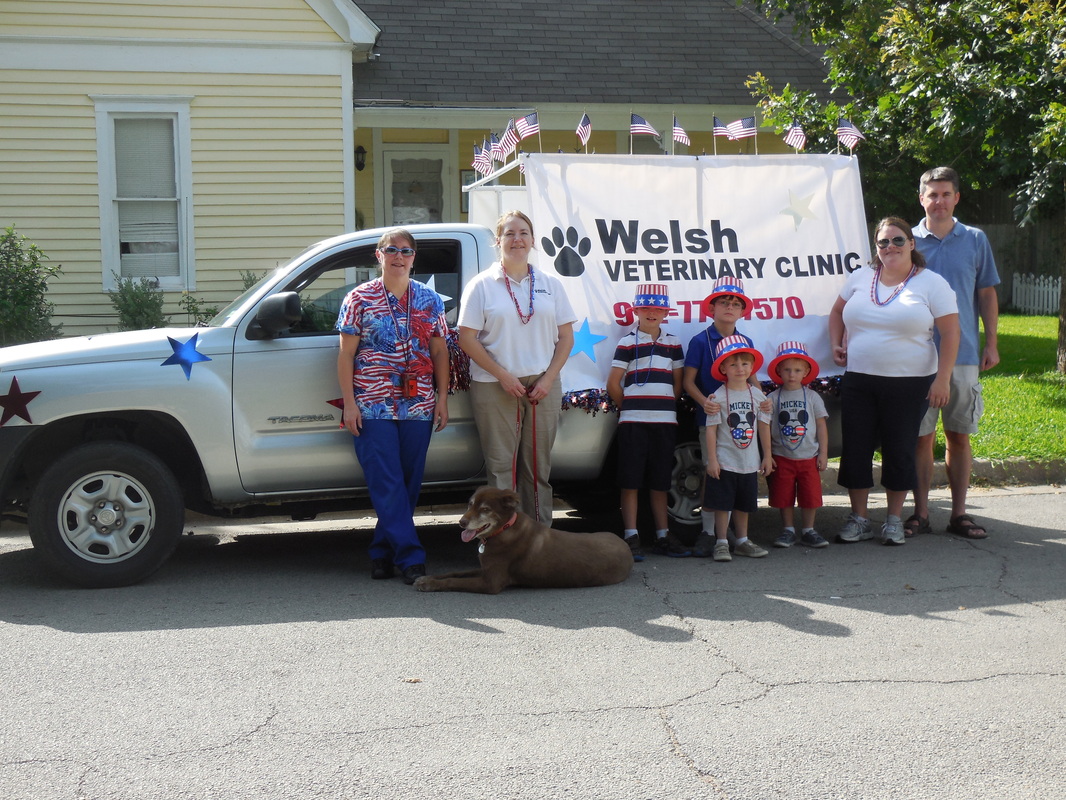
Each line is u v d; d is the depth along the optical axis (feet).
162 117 40.09
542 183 21.34
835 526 23.79
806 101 43.73
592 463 21.25
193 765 11.45
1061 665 14.43
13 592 18.61
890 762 11.43
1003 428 29.76
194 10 39.68
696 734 12.16
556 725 12.44
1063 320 37.68
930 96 35.86
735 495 20.45
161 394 18.75
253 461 19.29
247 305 19.56
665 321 21.72
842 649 15.08
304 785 10.97
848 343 21.57
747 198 22.49
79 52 38.86
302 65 40.81
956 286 21.77
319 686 13.78
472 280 19.34
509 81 49.03
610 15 54.90
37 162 39.04
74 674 14.26
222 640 15.71
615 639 15.61
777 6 52.65
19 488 19.65
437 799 10.66
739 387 20.33
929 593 17.97
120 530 18.78
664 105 49.60
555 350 19.69
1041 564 19.86
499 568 18.15
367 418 18.70
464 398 20.26
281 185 41.14
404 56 49.29
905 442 21.13
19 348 19.16
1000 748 11.78
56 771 11.32
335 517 25.99
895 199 53.62
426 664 14.58
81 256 39.81
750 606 17.28
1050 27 33.04
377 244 19.89
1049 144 31.68
